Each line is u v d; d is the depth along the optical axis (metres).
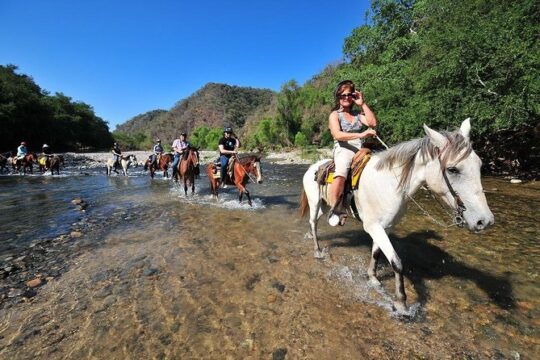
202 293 3.82
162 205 9.06
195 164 10.48
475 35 10.74
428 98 12.86
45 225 7.11
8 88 46.00
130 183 14.80
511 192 8.92
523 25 10.30
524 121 10.38
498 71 10.30
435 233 5.64
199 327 3.15
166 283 4.09
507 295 3.55
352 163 3.61
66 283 4.14
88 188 13.26
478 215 2.61
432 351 2.72
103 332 3.11
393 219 3.26
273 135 56.16
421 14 20.61
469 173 2.65
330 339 2.92
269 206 8.55
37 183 15.30
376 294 3.66
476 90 11.33
